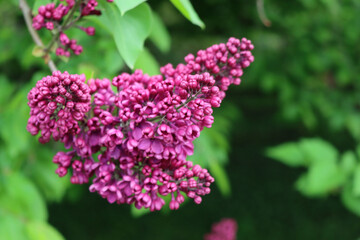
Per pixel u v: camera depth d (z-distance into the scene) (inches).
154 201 46.2
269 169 385.4
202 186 46.7
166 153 43.6
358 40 213.9
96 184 45.9
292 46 210.5
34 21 55.5
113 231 284.7
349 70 211.9
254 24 204.7
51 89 40.3
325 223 309.0
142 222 297.9
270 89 203.5
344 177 108.3
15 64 133.6
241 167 385.1
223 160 133.3
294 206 329.7
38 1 58.2
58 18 54.5
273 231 299.6
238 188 352.5
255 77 207.6
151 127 43.0
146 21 54.6
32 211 96.0
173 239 285.4
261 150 409.7
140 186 45.7
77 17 54.3
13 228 91.7
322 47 211.8
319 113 253.1
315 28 213.3
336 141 336.5
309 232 298.4
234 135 421.1
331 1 187.0
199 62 49.8
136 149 44.5
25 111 91.6
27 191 97.0
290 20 211.8
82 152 45.3
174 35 211.2
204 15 194.7
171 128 43.1
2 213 92.7
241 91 335.3
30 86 88.8
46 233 94.0
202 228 297.3
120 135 42.8
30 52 105.6
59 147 119.3
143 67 78.4
